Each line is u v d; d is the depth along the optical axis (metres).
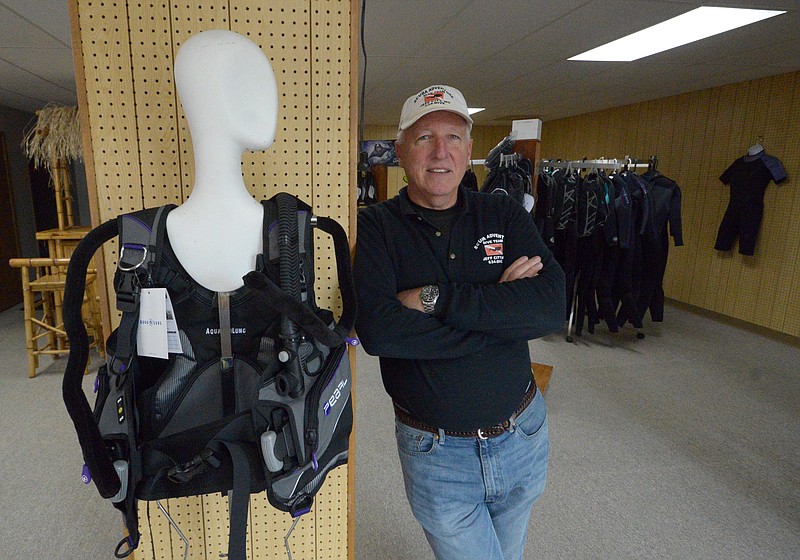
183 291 0.73
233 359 0.77
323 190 1.19
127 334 0.70
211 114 0.71
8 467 2.45
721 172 5.29
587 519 2.12
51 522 2.06
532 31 3.50
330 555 1.39
